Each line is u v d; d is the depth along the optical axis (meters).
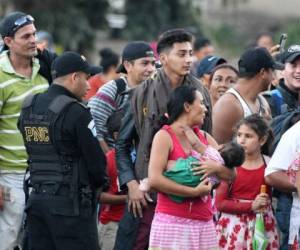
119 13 66.25
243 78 17.12
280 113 18.17
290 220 15.74
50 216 15.33
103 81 24.23
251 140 16.19
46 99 15.45
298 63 18.03
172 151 14.78
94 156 15.27
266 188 16.25
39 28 58.97
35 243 15.65
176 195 14.66
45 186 15.38
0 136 17.33
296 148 15.18
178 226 14.77
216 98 19.67
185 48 15.95
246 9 72.75
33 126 15.41
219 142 17.09
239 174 16.20
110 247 18.16
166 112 15.51
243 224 16.30
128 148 16.53
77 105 15.30
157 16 65.44
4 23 17.25
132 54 18.88
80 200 15.36
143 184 15.34
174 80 16.06
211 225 15.06
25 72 17.44
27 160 16.55
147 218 16.20
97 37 66.06
